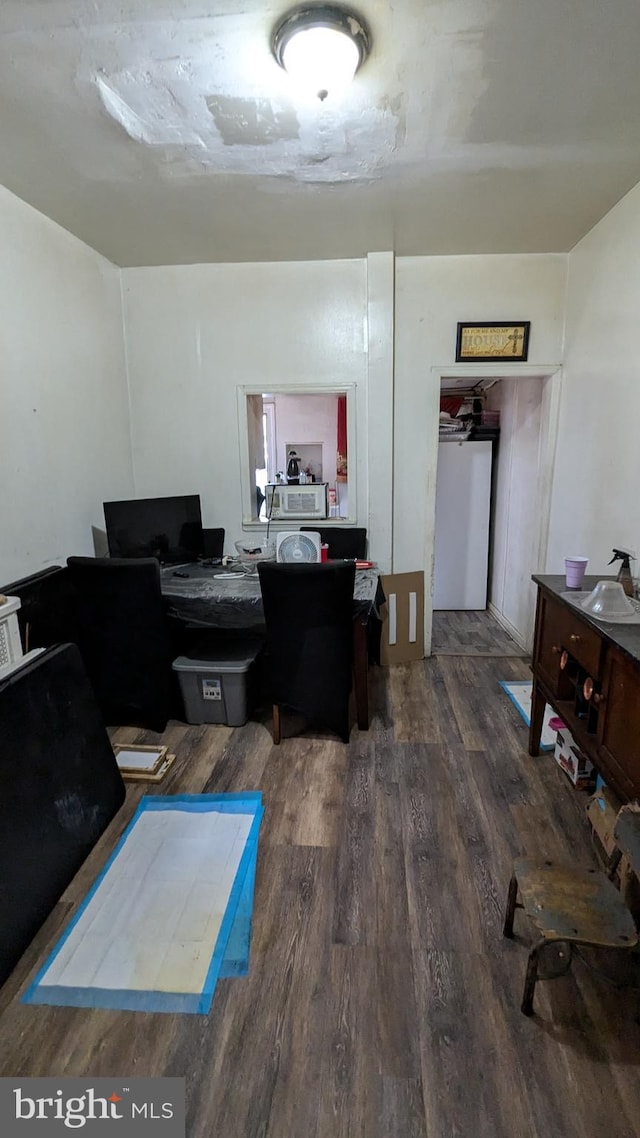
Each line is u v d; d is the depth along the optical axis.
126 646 2.60
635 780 1.54
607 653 1.72
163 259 3.25
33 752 1.74
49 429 2.63
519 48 1.53
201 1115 1.16
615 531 2.55
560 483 3.29
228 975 1.46
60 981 1.45
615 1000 1.39
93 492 3.08
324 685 2.47
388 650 3.58
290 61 1.51
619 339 2.51
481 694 3.13
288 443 6.06
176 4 1.36
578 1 1.37
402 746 2.57
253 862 1.85
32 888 1.60
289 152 2.05
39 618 2.46
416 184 2.32
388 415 3.41
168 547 3.27
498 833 1.98
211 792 2.24
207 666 2.70
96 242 2.95
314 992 1.41
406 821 2.05
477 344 3.32
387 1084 1.21
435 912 1.65
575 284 3.08
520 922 1.61
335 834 1.99
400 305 3.33
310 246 3.06
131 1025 1.34
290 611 2.40
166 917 1.64
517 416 4.04
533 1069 1.23
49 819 1.74
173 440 3.59
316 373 3.44
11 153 2.02
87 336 3.00
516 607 4.05
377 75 1.63
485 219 2.70
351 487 3.60
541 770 2.37
